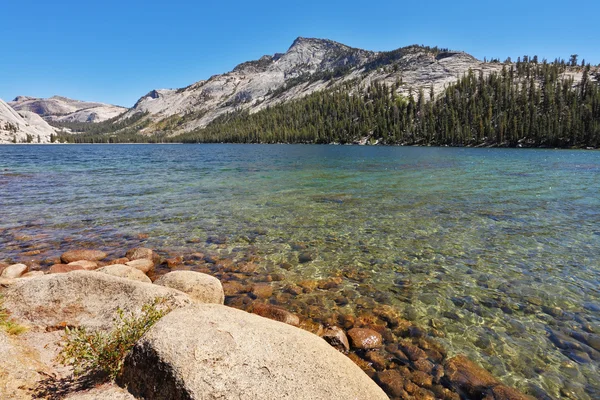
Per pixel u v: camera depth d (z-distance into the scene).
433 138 129.88
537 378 5.70
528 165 44.12
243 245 12.57
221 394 3.37
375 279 9.69
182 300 5.62
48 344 5.09
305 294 8.77
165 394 3.54
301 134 169.00
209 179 30.59
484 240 12.98
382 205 19.09
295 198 21.19
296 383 3.60
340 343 6.30
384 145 137.75
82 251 11.18
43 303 5.85
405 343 6.64
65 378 4.25
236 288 9.03
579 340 6.77
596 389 5.47
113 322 5.07
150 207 18.61
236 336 3.95
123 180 29.62
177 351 3.70
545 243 12.59
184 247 12.35
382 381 5.53
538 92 131.25
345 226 14.94
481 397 5.22
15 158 61.28
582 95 129.12
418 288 9.12
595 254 11.47
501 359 6.18
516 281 9.49
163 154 80.06
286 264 10.80
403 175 33.31
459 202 19.75
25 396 3.76
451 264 10.74
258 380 3.54
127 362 4.02
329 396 3.57
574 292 8.82
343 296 8.66
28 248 12.15
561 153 74.88
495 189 24.23
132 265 10.01
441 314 7.78
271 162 51.84
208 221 15.79
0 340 4.66
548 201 19.89
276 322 4.73
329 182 28.38
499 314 7.77
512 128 110.44
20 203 19.38
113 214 17.02
